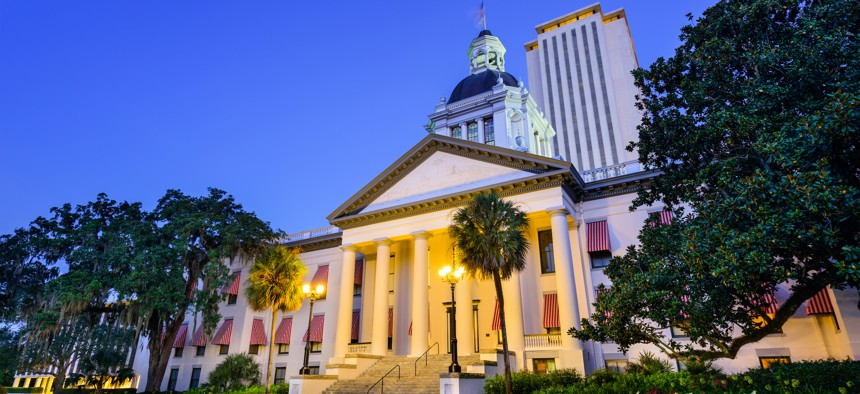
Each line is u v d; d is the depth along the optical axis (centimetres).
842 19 1216
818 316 2212
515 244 1997
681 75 1681
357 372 2723
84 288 2903
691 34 1656
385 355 2906
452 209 2950
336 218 3391
